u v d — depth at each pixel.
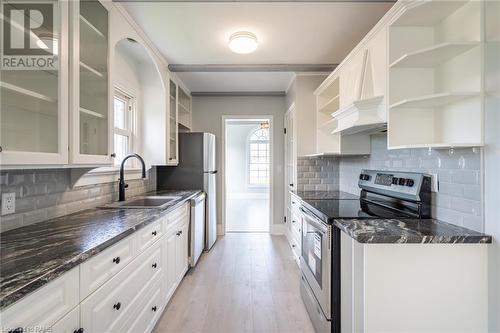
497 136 1.18
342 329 1.54
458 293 1.24
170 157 3.15
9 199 1.30
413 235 1.22
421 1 1.32
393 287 1.23
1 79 1.09
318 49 2.60
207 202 3.52
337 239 1.58
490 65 1.20
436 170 1.56
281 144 4.29
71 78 1.31
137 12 1.97
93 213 1.76
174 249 2.26
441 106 1.50
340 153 2.52
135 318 1.47
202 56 2.79
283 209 4.30
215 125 4.32
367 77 1.80
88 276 1.04
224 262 3.10
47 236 1.21
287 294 2.37
